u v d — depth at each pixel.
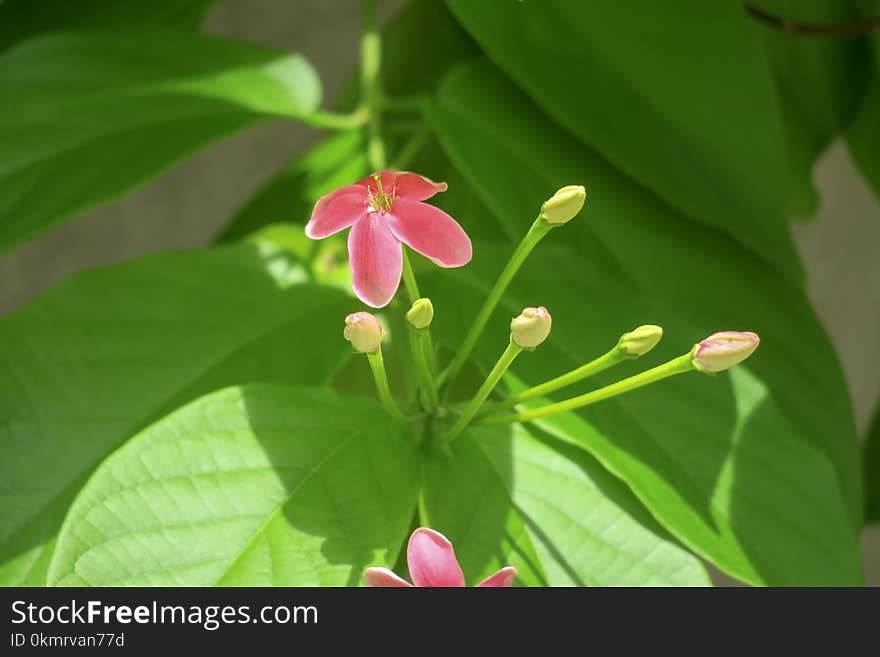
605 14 0.86
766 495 0.80
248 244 0.83
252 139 1.65
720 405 0.81
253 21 1.60
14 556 0.77
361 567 0.75
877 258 1.75
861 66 1.03
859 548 0.79
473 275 0.83
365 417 0.78
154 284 0.82
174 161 0.85
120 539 0.75
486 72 0.88
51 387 0.80
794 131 1.08
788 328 0.86
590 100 0.85
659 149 0.85
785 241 0.86
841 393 0.86
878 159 1.06
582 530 0.77
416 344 0.76
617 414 0.80
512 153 0.86
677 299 0.85
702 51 0.86
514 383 0.80
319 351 0.82
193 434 0.76
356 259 0.75
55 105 0.85
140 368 0.80
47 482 0.78
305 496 0.76
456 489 0.77
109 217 1.65
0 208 0.83
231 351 0.81
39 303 0.81
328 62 1.62
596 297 0.83
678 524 0.78
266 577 0.75
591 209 0.86
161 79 0.87
